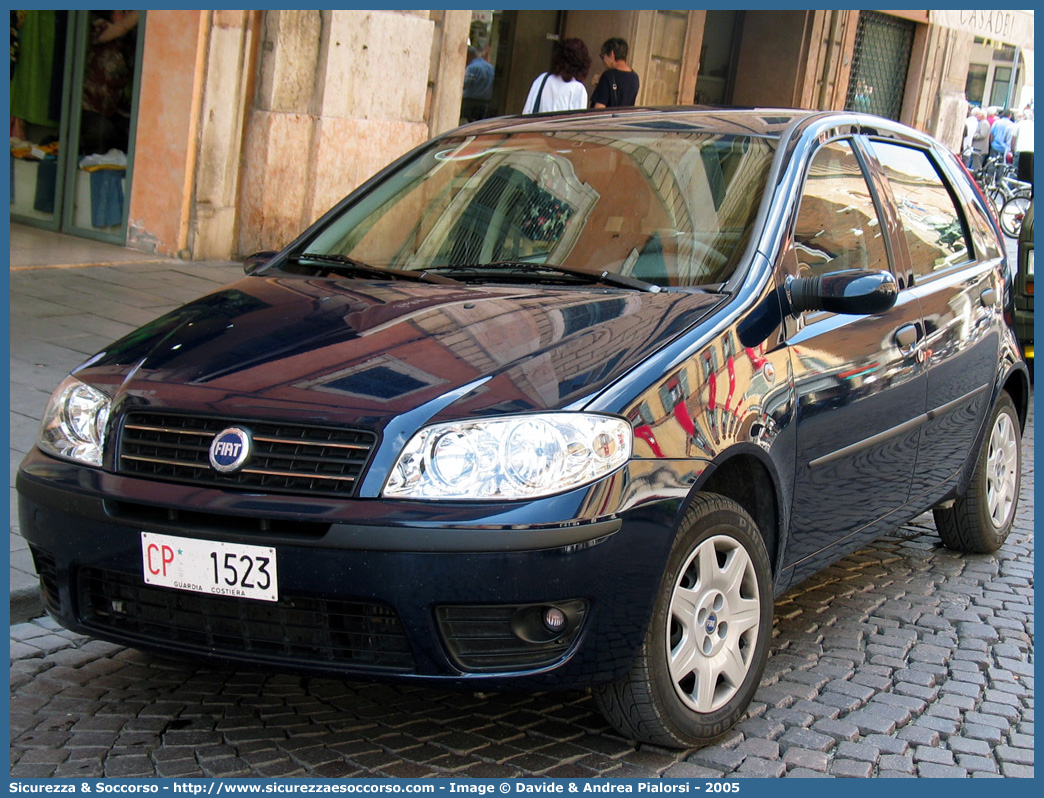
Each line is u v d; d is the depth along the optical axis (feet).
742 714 11.25
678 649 10.50
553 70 32.37
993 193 72.69
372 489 9.37
